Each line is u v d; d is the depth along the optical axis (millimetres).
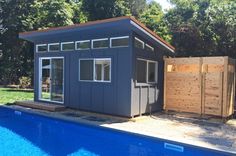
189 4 19828
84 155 7816
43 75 14359
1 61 27484
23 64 27516
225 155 6902
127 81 10836
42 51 14375
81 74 12477
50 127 11094
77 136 9727
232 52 16562
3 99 16031
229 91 11070
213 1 18125
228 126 10016
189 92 11742
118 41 11117
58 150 8227
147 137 8430
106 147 8555
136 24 10219
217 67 11195
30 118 12430
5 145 8633
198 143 7609
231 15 16281
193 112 11609
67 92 13094
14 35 26016
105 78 11570
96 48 11844
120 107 11062
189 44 17594
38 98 14539
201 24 17172
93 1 29766
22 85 24484
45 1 25641
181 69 12172
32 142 8984
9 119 12492
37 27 25656
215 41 16656
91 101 12086
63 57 13242
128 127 9523
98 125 9820
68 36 12945
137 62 11172
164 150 8039
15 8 25609
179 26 18062
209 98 11156
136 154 7898
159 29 21469
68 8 26500
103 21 10445
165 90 12555
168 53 13578
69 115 11695
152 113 12109
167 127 9648
